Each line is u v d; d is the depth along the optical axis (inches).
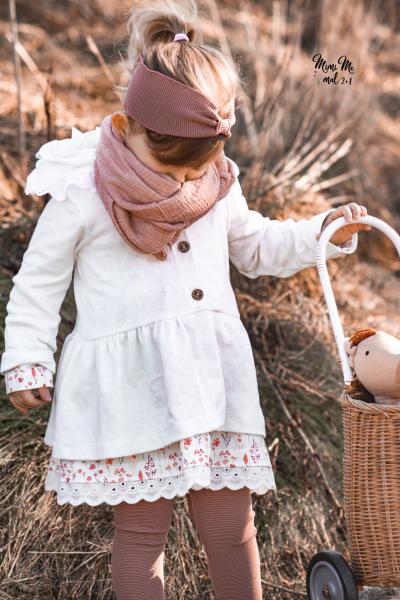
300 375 132.7
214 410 83.0
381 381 84.2
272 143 171.9
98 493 83.3
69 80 189.8
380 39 276.5
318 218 90.8
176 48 80.0
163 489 82.8
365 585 89.1
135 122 80.4
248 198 147.7
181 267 85.2
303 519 116.3
